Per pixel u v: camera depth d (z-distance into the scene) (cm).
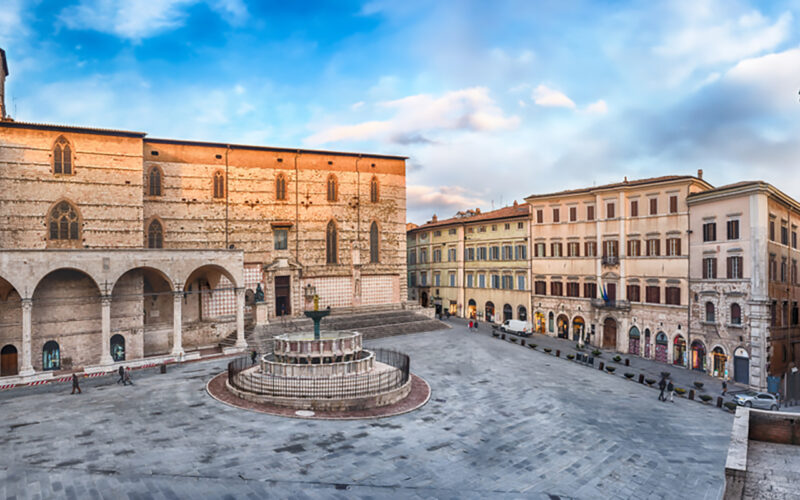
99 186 5162
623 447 2681
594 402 3659
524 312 7575
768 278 4912
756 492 1248
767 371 4809
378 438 2708
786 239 5450
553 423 3075
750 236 4888
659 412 3497
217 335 5859
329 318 6619
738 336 5006
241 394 3425
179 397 3494
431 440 2711
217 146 6253
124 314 5094
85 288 4944
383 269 7462
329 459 2386
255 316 5962
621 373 4981
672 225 5766
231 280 5419
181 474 2150
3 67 5312
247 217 6431
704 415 3516
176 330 5028
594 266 6581
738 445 1337
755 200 4838
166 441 2589
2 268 4200
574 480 2247
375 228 7431
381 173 7456
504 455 2533
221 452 2441
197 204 6128
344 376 3519
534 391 3862
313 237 6888
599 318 6475
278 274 6550
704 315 5397
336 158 7088
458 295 8812
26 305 4278
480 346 5756
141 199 5344
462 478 2233
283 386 3388
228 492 1983
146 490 1972
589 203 6681
